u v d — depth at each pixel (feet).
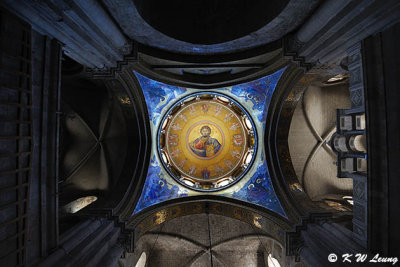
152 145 35.19
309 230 25.50
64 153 37.40
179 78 33.04
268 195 33.12
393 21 15.30
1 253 13.17
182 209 37.04
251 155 39.65
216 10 26.30
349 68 19.57
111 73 26.02
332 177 38.32
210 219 40.86
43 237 16.69
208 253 40.65
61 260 17.44
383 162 16.03
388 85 15.67
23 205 14.56
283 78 29.22
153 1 22.95
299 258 25.71
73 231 21.03
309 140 37.91
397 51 15.02
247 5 24.95
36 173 16.08
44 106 16.57
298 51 23.99
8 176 13.52
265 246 39.70
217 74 34.19
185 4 25.84
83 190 36.86
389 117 15.58
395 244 15.74
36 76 16.07
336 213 29.14
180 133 41.78
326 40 20.18
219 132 42.24
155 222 33.65
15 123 13.88
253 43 26.68
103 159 37.32
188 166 41.70
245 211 34.99
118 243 25.58
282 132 34.04
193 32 26.37
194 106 40.93
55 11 15.26
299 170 37.81
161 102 35.09
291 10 20.29
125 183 31.71
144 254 38.75
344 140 21.52
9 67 13.43
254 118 36.01
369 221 17.15
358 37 17.83
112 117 36.70
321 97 37.99
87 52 21.54
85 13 17.37
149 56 27.17
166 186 36.24
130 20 21.83
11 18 13.62
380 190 16.37
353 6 15.74
